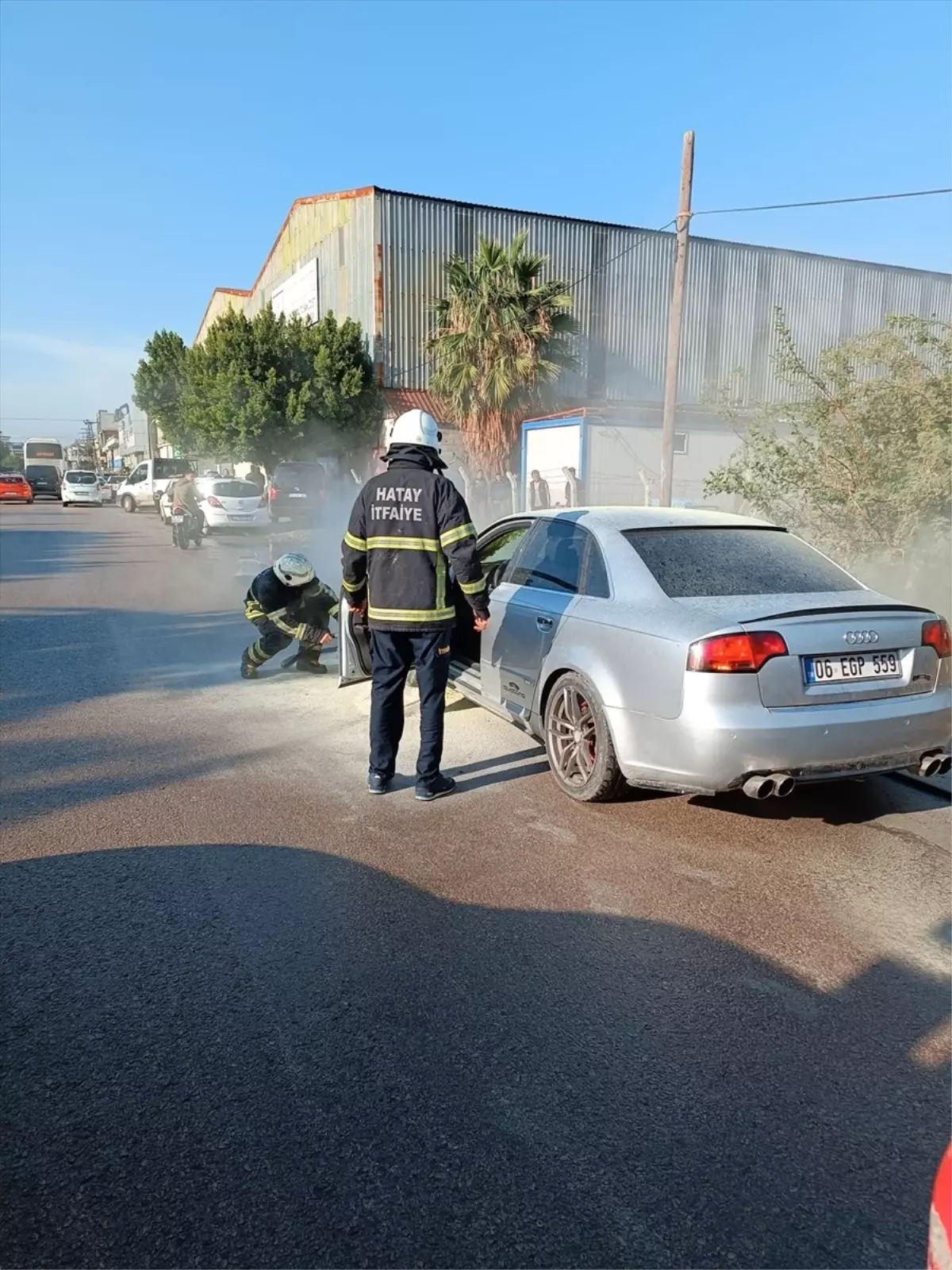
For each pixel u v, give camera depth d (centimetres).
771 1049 265
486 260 2320
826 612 387
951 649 414
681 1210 207
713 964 310
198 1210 206
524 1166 219
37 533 2259
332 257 3150
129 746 542
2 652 813
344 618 622
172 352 3769
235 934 325
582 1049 264
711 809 448
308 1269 191
